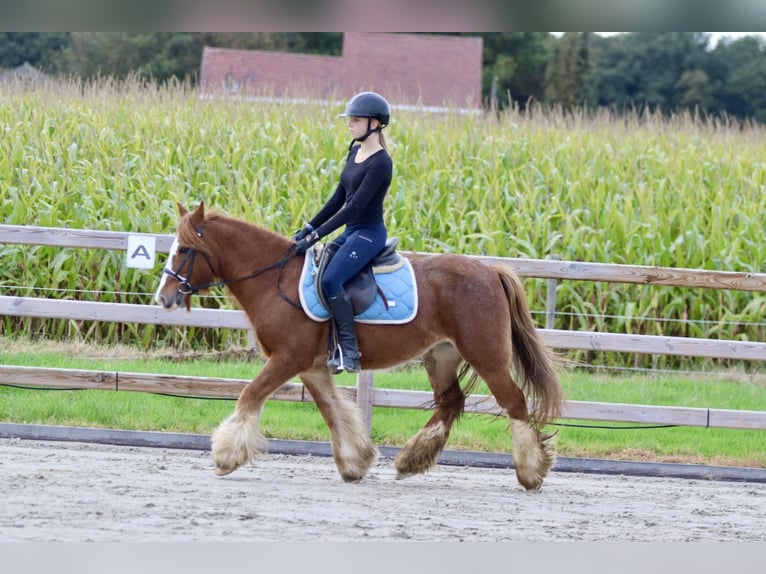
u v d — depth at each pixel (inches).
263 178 627.2
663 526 289.7
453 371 347.6
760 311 573.9
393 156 677.3
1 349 510.0
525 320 339.0
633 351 396.8
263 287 325.1
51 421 403.9
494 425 434.0
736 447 420.2
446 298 328.5
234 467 318.0
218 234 325.4
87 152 661.9
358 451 339.9
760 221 644.1
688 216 628.7
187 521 257.6
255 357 522.3
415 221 606.2
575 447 409.1
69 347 524.1
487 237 565.9
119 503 273.3
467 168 653.3
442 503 307.7
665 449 412.8
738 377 532.7
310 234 323.0
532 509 305.7
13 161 634.8
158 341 548.1
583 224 621.0
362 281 322.3
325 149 674.2
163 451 383.2
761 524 300.2
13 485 288.4
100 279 562.9
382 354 326.6
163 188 603.5
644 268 397.1
